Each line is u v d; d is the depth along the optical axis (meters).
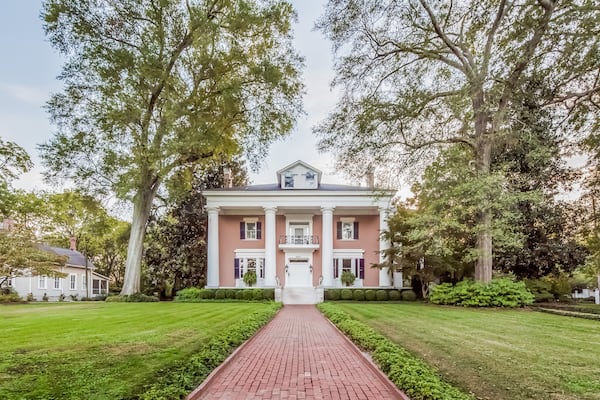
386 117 19.28
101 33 24.91
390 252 28.08
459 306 22.02
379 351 8.35
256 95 28.66
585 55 8.71
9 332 11.55
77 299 40.97
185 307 21.94
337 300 30.48
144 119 26.12
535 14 8.86
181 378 6.27
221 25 26.66
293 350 9.97
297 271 35.59
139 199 27.98
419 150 20.45
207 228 36.34
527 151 19.69
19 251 27.81
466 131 19.20
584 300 27.88
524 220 23.86
